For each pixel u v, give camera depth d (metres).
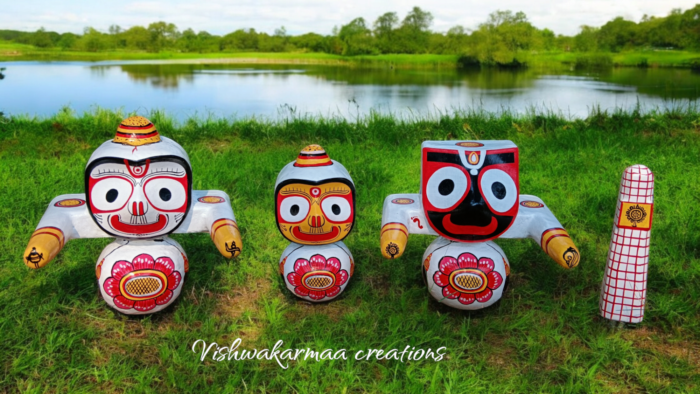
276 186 3.67
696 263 4.32
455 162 3.41
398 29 38.22
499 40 29.50
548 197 5.78
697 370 3.19
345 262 3.75
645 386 3.04
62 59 36.56
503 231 3.47
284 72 26.11
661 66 27.50
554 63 30.00
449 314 3.75
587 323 3.63
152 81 20.59
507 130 8.91
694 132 8.43
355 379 3.12
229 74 24.56
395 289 4.10
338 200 3.60
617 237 3.46
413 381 3.07
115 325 3.57
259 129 8.71
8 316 3.50
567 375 3.16
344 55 39.59
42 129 8.38
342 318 3.70
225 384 3.07
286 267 3.72
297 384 3.05
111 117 8.97
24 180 5.96
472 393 3.01
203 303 3.85
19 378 3.06
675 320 3.65
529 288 4.08
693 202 5.46
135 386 3.03
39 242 3.16
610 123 8.84
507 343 3.46
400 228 3.50
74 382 3.04
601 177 6.34
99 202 3.25
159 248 3.46
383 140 8.41
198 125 9.17
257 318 3.75
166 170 3.31
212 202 3.68
